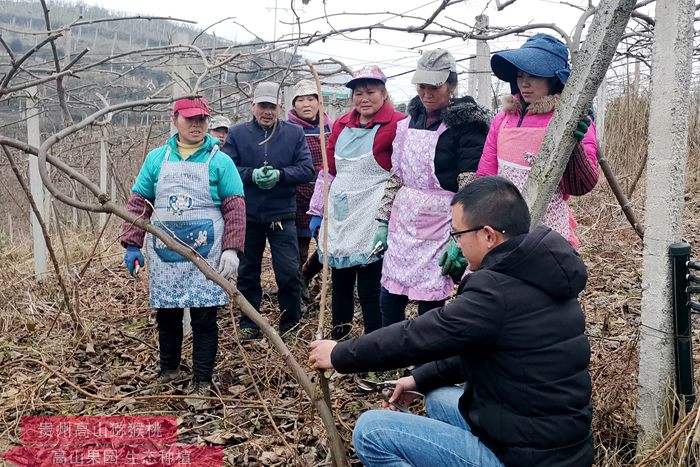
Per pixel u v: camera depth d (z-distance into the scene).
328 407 2.02
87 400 3.10
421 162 3.07
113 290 5.27
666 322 2.30
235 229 3.28
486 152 2.86
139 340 4.05
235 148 4.07
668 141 2.25
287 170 3.96
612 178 3.12
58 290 5.12
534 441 1.77
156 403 3.18
